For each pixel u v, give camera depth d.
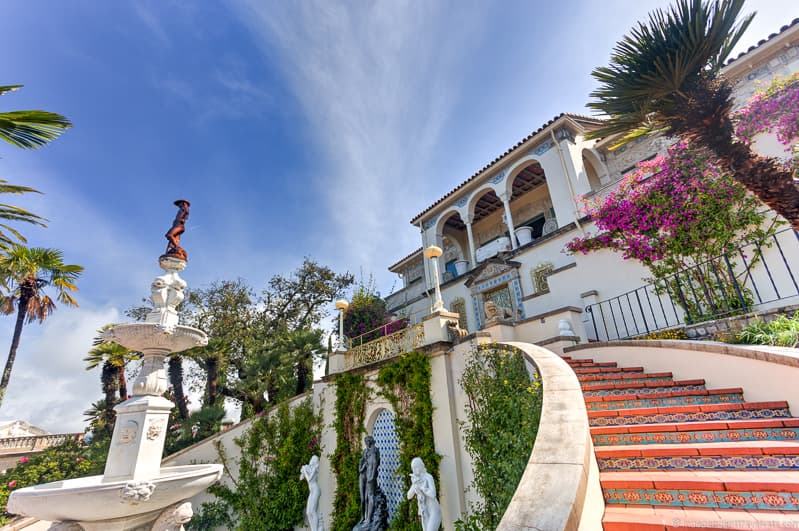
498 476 5.04
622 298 8.21
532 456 1.76
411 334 7.74
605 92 4.73
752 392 3.85
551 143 11.70
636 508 2.40
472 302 13.38
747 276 6.50
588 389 4.48
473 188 14.33
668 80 4.20
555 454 1.73
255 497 9.47
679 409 3.61
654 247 7.66
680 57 4.02
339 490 8.12
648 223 7.73
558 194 11.16
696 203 7.09
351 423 8.55
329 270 18.61
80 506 3.80
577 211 10.47
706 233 6.97
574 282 9.16
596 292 8.65
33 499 3.79
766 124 6.61
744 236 6.66
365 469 7.22
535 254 11.38
